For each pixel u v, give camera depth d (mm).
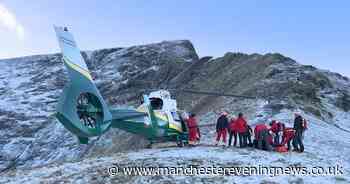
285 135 21797
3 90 101875
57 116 17469
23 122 80750
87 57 117688
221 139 26891
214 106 45125
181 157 18266
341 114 39844
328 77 52188
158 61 101000
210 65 71500
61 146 64812
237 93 47188
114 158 18984
